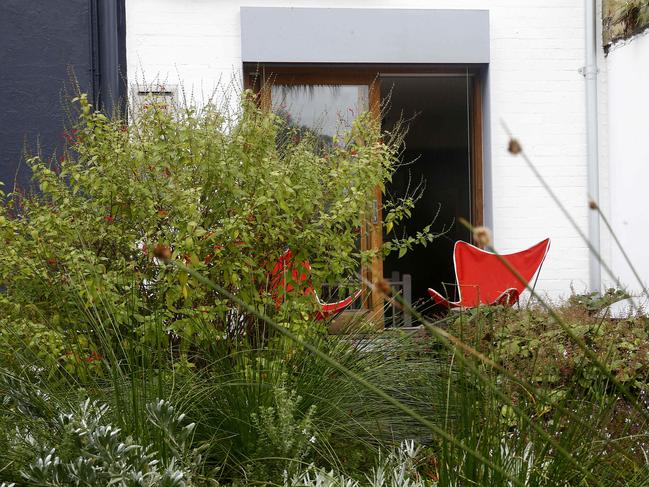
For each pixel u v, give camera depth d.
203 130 3.91
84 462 1.98
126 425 2.47
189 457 2.40
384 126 7.70
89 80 7.12
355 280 4.07
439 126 7.76
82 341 3.30
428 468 2.68
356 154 4.11
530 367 3.40
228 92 7.04
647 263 7.01
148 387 2.73
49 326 3.50
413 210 7.67
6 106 7.08
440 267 7.69
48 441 2.37
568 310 4.98
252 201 3.87
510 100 7.68
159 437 2.42
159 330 3.31
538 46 7.71
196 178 3.95
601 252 7.70
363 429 3.00
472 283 6.28
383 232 4.47
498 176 7.66
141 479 2.02
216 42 7.38
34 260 3.79
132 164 3.85
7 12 7.11
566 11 7.73
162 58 7.34
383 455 2.82
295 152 4.07
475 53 7.54
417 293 7.65
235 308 3.84
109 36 7.17
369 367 3.29
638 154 7.13
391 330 3.64
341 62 7.43
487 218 7.72
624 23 7.29
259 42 7.32
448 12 7.52
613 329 3.80
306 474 2.54
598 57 7.74
